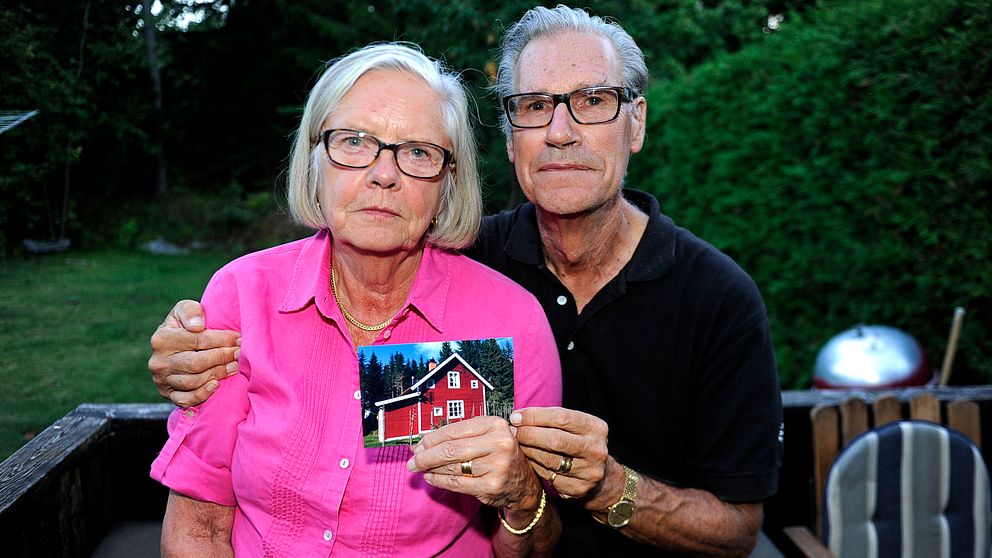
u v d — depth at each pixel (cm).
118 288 657
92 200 941
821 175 401
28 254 625
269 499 140
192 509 153
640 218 190
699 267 176
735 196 463
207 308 149
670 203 562
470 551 150
